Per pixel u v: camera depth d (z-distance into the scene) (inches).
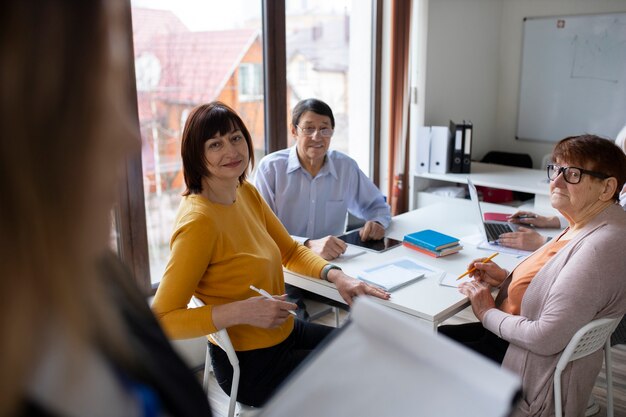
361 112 154.9
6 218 12.2
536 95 185.8
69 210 13.0
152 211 104.7
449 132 155.1
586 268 59.6
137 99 96.3
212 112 66.9
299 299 92.4
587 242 61.4
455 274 78.5
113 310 16.2
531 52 184.2
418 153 158.4
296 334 74.0
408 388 21.7
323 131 101.7
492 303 69.7
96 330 14.9
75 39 12.8
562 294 60.0
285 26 123.0
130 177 97.3
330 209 109.7
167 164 105.5
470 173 157.2
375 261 84.4
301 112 102.0
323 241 88.0
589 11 169.0
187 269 62.6
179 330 61.3
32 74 12.3
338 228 112.2
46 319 13.6
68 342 14.1
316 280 78.3
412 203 162.1
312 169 106.8
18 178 12.2
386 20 149.4
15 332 12.6
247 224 70.6
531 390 63.6
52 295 13.0
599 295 59.3
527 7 182.5
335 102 145.3
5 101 12.1
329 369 23.1
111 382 15.9
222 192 68.4
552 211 130.7
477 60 181.9
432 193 158.6
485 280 76.7
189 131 66.8
